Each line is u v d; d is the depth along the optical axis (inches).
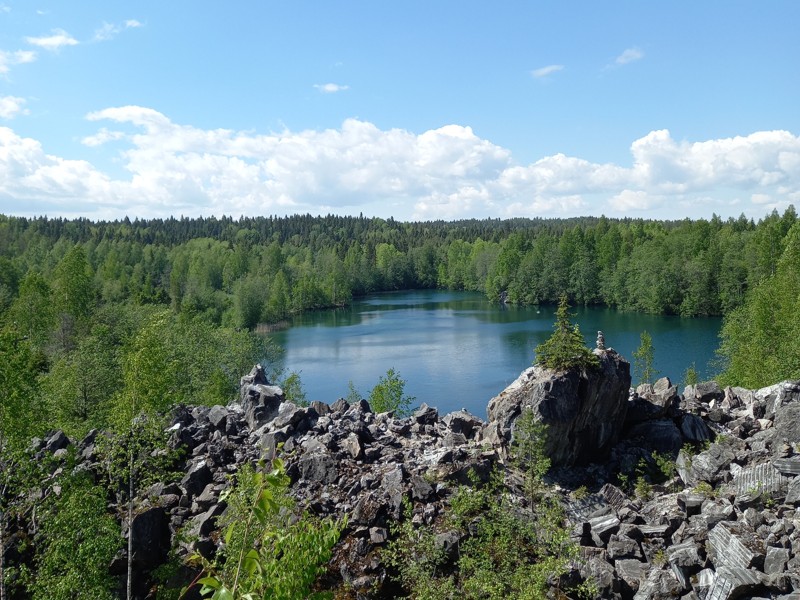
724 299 5113.2
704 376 3115.2
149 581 965.8
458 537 930.7
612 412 1289.4
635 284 5826.8
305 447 1187.3
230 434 1298.0
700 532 918.4
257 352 3363.7
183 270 7559.1
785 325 2327.8
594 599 852.0
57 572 855.7
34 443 1206.9
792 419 1128.8
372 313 6776.6
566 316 1327.5
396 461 1155.3
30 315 3563.0
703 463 1138.7
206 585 366.3
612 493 1121.4
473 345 4409.5
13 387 866.8
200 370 2635.3
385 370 3695.9
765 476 1002.1
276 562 391.9
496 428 1261.1
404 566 908.0
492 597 757.9
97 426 1772.9
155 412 1015.0
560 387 1240.2
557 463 1240.2
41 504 915.4
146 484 1007.0
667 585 847.1
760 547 828.6
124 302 5024.6
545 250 7396.7
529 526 926.4
